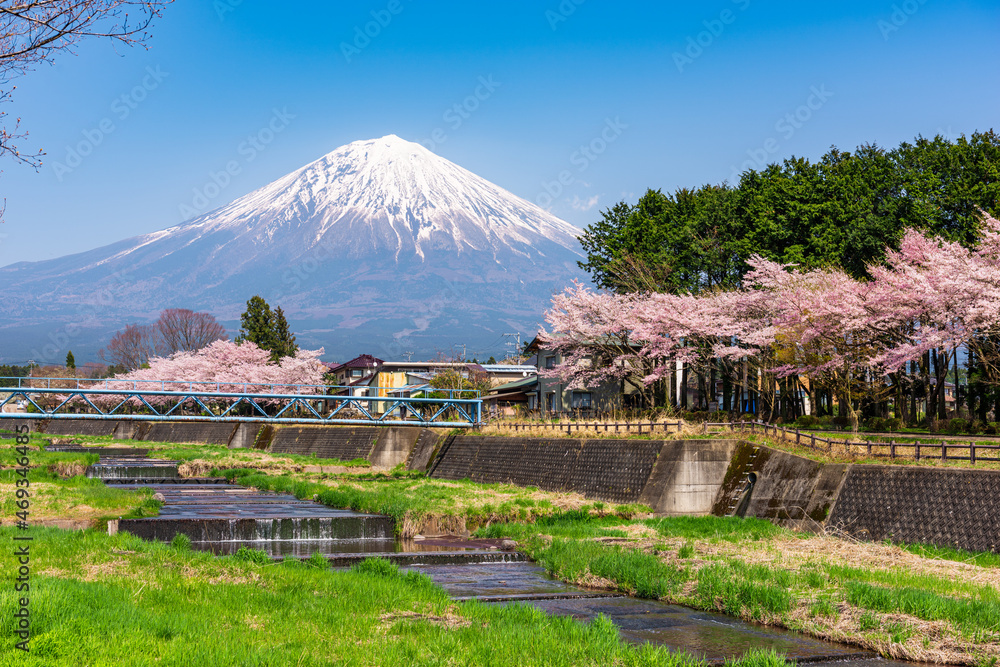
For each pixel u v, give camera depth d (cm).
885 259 4250
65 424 9925
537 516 3102
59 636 1145
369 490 3762
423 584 1850
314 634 1344
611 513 3147
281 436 7119
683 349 4666
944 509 2317
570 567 2188
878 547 2298
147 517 2880
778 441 3181
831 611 1661
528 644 1328
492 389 7762
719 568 2011
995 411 4019
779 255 4797
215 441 7781
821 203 4703
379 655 1226
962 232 4006
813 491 2762
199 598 1545
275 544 2758
